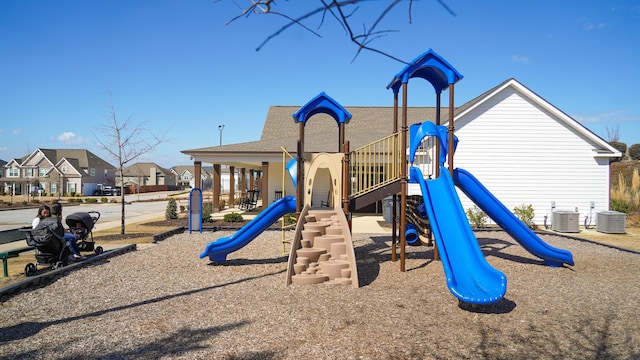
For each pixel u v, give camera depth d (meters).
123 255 9.60
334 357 4.02
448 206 7.30
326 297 6.20
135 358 3.96
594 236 14.27
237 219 16.28
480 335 4.67
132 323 4.99
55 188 59.22
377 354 4.11
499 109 17.25
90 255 9.36
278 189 22.61
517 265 8.82
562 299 6.20
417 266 8.54
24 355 4.03
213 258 8.62
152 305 5.75
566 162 17.17
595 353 4.20
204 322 5.03
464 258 6.34
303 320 5.12
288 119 26.75
